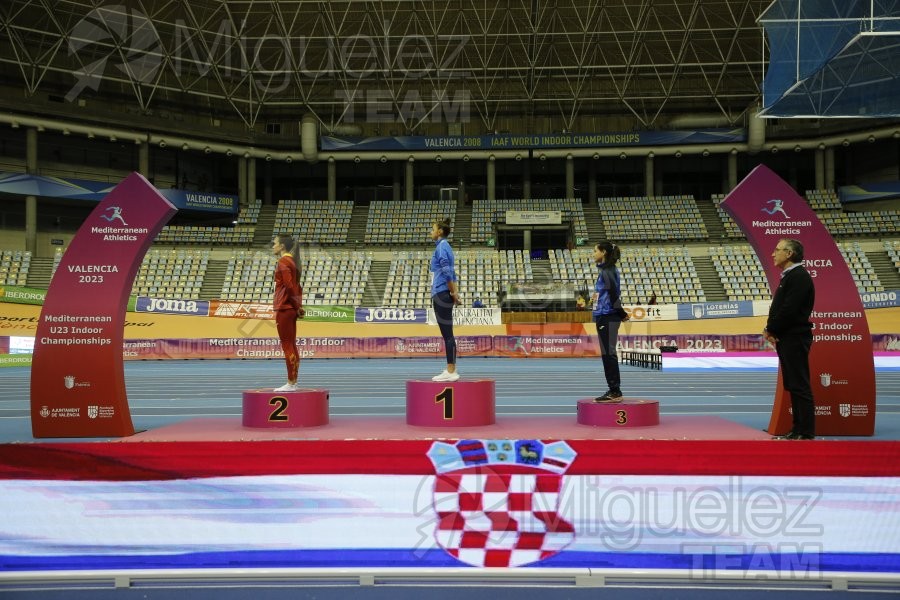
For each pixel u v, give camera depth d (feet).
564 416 22.43
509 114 111.34
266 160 109.29
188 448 14.79
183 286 90.68
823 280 19.69
